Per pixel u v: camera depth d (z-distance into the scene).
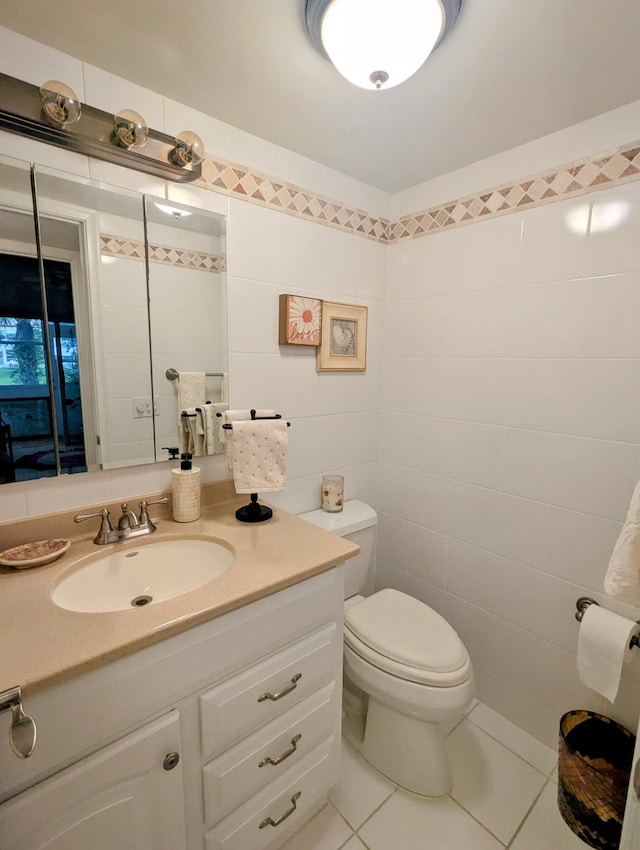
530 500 1.45
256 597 0.90
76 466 1.14
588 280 1.27
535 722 1.49
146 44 0.96
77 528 1.13
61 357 1.09
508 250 1.45
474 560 1.64
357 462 1.89
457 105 1.18
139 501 1.24
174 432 1.31
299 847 1.13
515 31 0.89
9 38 0.93
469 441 1.62
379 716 1.34
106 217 1.12
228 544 1.12
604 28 0.88
